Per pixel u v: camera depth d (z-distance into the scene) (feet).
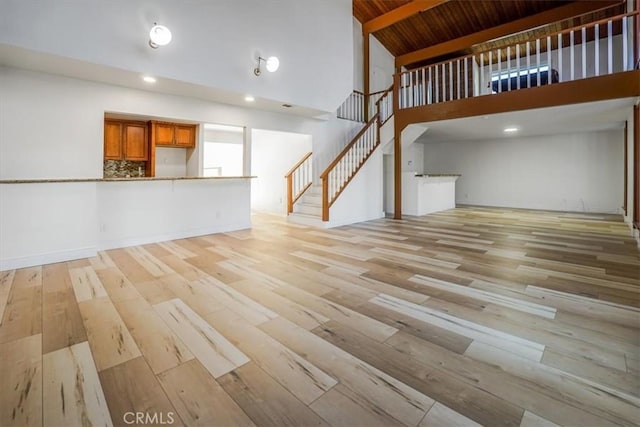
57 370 5.47
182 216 16.56
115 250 13.93
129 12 11.77
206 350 6.10
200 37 13.62
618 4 20.08
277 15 16.47
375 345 6.28
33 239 11.46
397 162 23.00
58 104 12.64
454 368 5.53
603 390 4.96
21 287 9.35
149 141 18.76
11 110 11.76
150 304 8.20
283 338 6.55
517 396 4.83
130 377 5.29
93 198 12.66
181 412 4.53
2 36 9.55
